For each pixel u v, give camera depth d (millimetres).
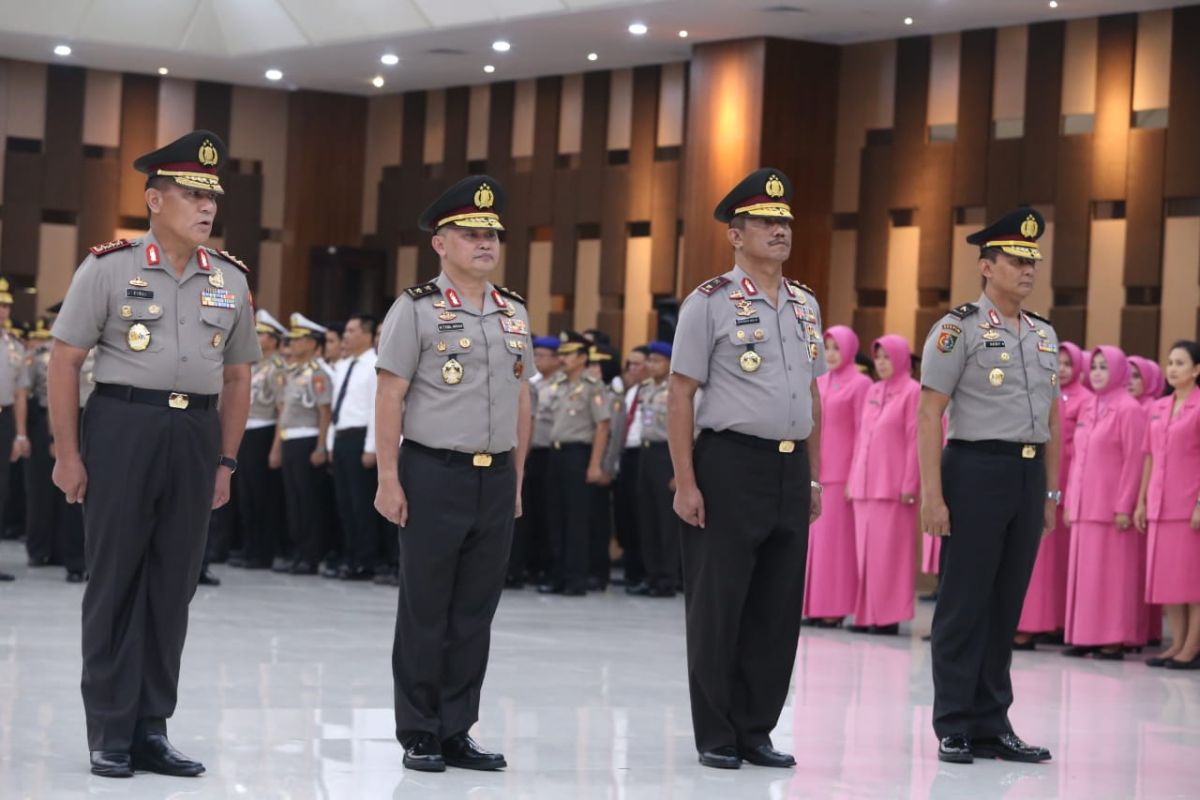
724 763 5289
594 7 13047
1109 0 12258
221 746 5316
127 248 4887
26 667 6859
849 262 14281
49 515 11898
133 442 4824
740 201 5379
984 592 5680
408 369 5164
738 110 14016
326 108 17703
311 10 14891
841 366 10289
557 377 12031
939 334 5723
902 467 9805
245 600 10016
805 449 5398
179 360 4875
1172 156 12383
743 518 5254
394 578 11508
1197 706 7305
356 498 11766
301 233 17656
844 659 8453
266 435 12375
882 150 14000
